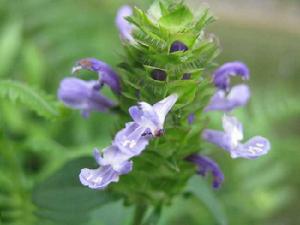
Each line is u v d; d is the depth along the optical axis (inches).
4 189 6.0
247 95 4.8
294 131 9.7
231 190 7.7
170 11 3.9
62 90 4.6
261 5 13.0
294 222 8.5
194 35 3.9
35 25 9.4
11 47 8.0
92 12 9.6
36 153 7.3
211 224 7.2
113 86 4.3
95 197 4.6
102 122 7.8
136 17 4.0
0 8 9.4
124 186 4.6
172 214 6.8
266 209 7.6
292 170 8.8
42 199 4.6
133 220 4.8
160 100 4.0
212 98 4.8
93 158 4.7
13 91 4.9
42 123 7.7
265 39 12.0
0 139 5.6
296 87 10.8
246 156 4.2
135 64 4.1
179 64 4.0
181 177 4.6
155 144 4.3
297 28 12.5
